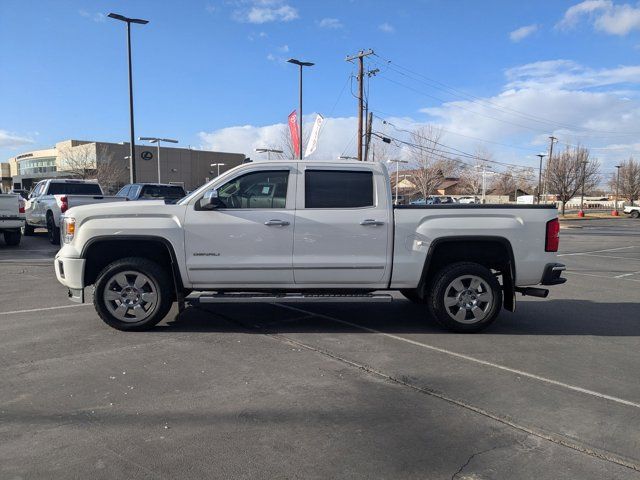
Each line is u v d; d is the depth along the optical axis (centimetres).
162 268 606
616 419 386
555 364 511
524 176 8319
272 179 606
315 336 597
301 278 602
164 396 417
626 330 648
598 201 9169
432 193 5888
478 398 423
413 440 351
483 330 632
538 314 740
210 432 357
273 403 407
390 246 601
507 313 745
